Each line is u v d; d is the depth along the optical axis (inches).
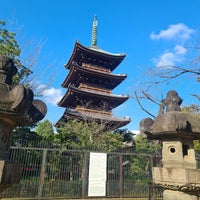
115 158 497.7
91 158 468.1
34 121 131.4
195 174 167.0
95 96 1133.1
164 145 190.9
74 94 1112.8
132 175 499.5
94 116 1029.8
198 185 165.6
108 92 1270.9
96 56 1284.4
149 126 186.7
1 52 543.8
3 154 120.6
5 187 111.0
